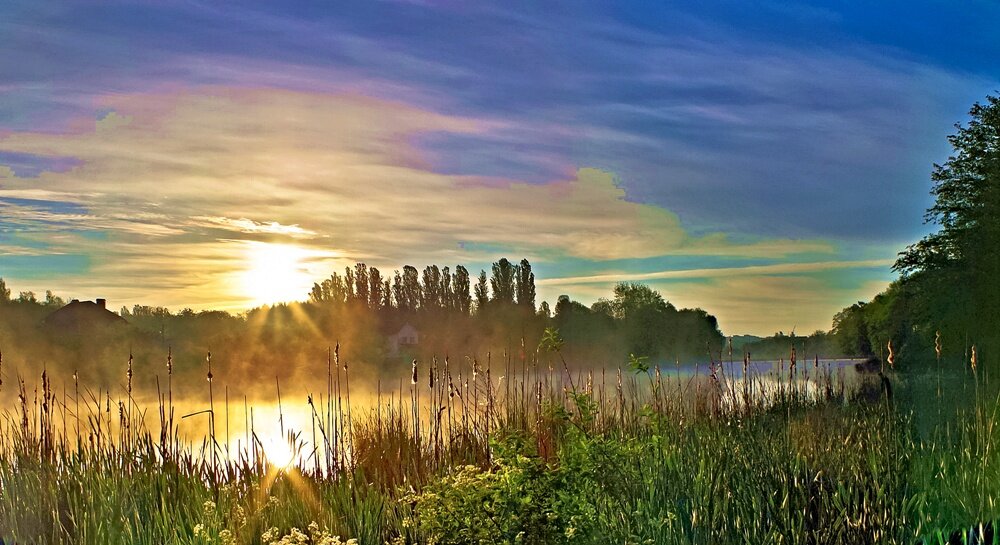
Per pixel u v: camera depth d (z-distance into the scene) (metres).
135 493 8.61
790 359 12.54
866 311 38.53
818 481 7.61
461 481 6.79
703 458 8.38
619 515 6.87
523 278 61.41
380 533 8.50
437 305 69.94
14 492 8.38
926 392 12.11
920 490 7.43
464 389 12.36
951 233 35.62
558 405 7.71
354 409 13.77
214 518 7.67
